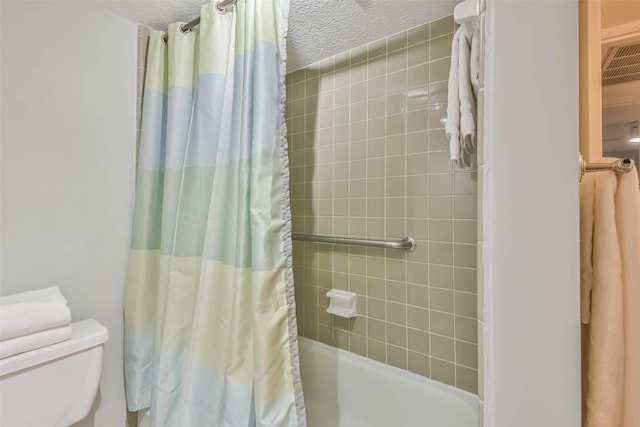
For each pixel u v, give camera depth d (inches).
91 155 46.1
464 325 47.7
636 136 30.4
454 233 48.5
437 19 49.9
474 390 46.5
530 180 15.0
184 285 43.9
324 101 63.6
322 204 63.9
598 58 20.0
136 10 47.9
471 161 41.9
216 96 42.6
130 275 48.6
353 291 59.5
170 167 46.2
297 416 34.3
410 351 52.7
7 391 33.2
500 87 14.8
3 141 38.5
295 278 68.4
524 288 14.8
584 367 21.7
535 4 15.4
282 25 37.5
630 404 19.6
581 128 20.2
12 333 33.6
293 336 35.8
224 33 42.7
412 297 52.5
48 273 42.1
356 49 58.7
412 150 52.4
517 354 14.7
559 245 15.3
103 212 47.4
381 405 52.7
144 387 48.1
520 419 14.6
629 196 20.7
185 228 44.3
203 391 38.5
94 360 39.8
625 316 20.2
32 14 40.4
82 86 45.1
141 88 51.6
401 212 53.6
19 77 39.6
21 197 39.9
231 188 38.6
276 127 36.8
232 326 35.9
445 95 49.3
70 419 37.9
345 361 57.7
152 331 48.9
